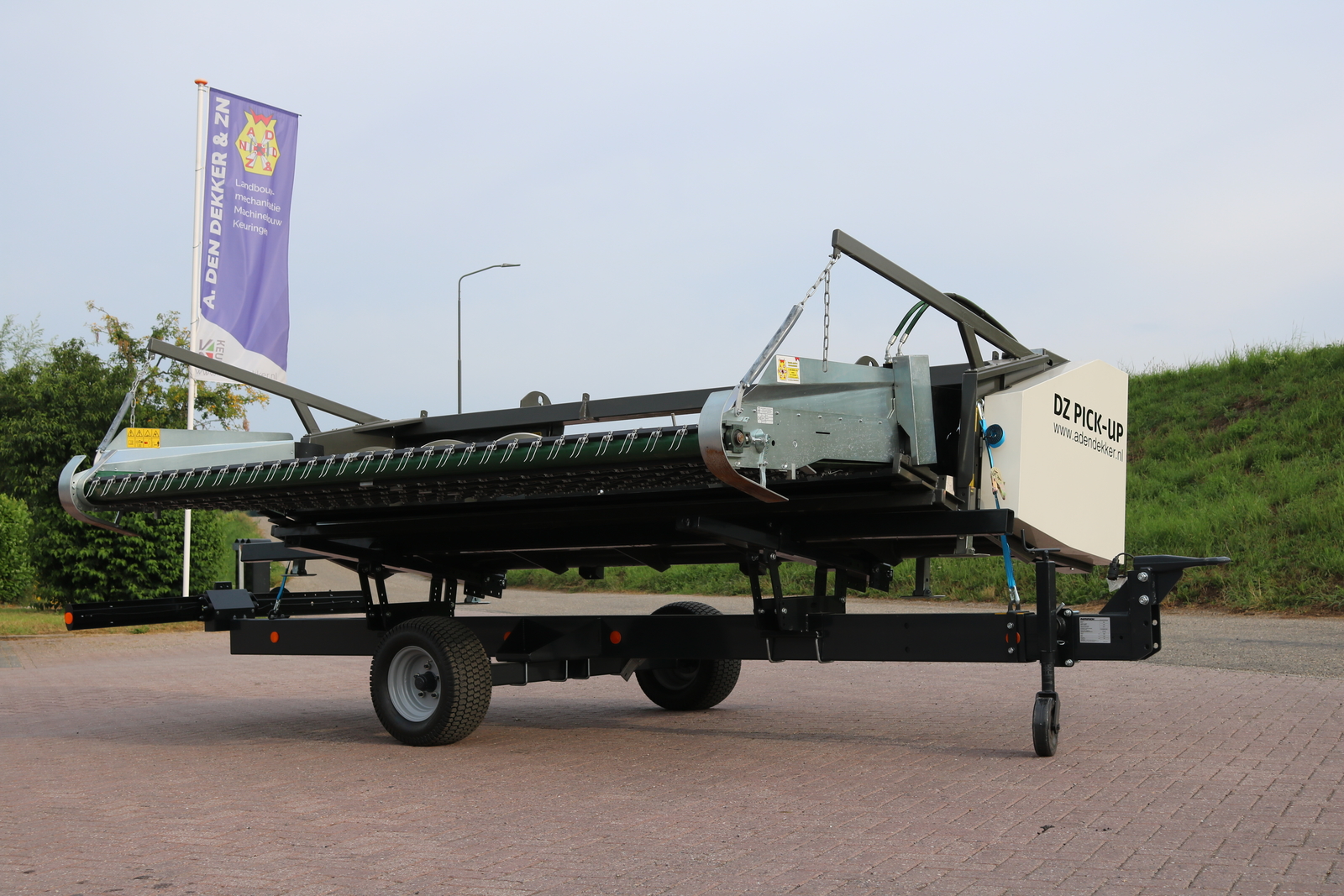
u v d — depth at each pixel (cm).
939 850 451
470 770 655
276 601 950
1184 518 2177
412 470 630
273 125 1755
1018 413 645
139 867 451
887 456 582
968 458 624
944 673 1140
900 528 657
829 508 647
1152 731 747
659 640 742
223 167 1698
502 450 597
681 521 628
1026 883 403
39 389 2053
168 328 2169
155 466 784
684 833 489
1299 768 610
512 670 773
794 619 695
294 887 419
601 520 727
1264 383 2803
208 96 1689
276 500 722
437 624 745
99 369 2108
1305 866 421
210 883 425
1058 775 600
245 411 2180
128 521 1881
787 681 1109
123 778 657
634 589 2794
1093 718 809
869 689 1024
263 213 1738
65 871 448
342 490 674
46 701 1081
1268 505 2139
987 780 591
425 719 741
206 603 898
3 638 1845
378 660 756
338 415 916
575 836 489
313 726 874
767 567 699
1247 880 404
